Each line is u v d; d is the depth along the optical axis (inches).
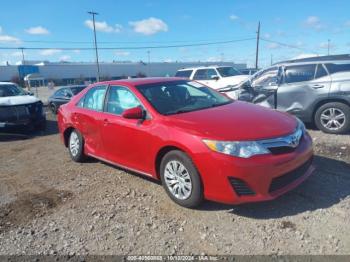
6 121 386.9
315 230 140.3
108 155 218.1
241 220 152.3
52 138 375.6
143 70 3511.3
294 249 129.1
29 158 287.9
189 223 153.4
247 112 180.4
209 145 151.3
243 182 147.1
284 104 319.9
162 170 175.6
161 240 141.6
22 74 1565.0
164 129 171.3
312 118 310.8
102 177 220.1
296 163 155.6
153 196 184.4
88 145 240.2
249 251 130.1
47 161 271.7
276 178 150.0
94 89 237.5
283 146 153.4
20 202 188.9
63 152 298.4
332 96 292.8
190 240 140.2
